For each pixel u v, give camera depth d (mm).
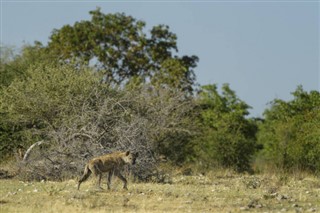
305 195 34562
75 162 41875
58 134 43688
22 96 49750
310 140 55219
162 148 56906
